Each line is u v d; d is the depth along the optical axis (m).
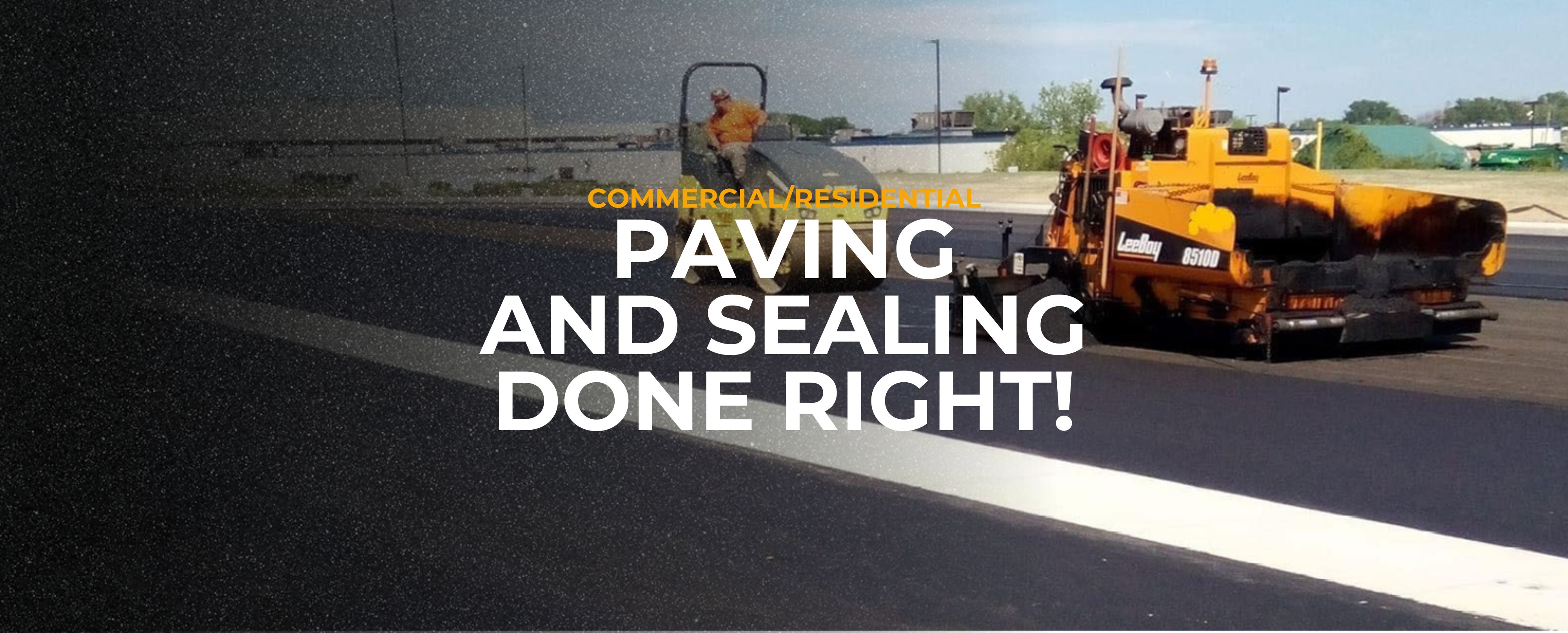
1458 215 10.53
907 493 6.51
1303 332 9.76
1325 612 4.88
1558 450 7.23
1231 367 9.88
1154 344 10.88
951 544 5.70
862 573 5.34
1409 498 6.33
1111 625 4.75
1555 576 5.25
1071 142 42.88
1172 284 10.23
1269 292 9.70
